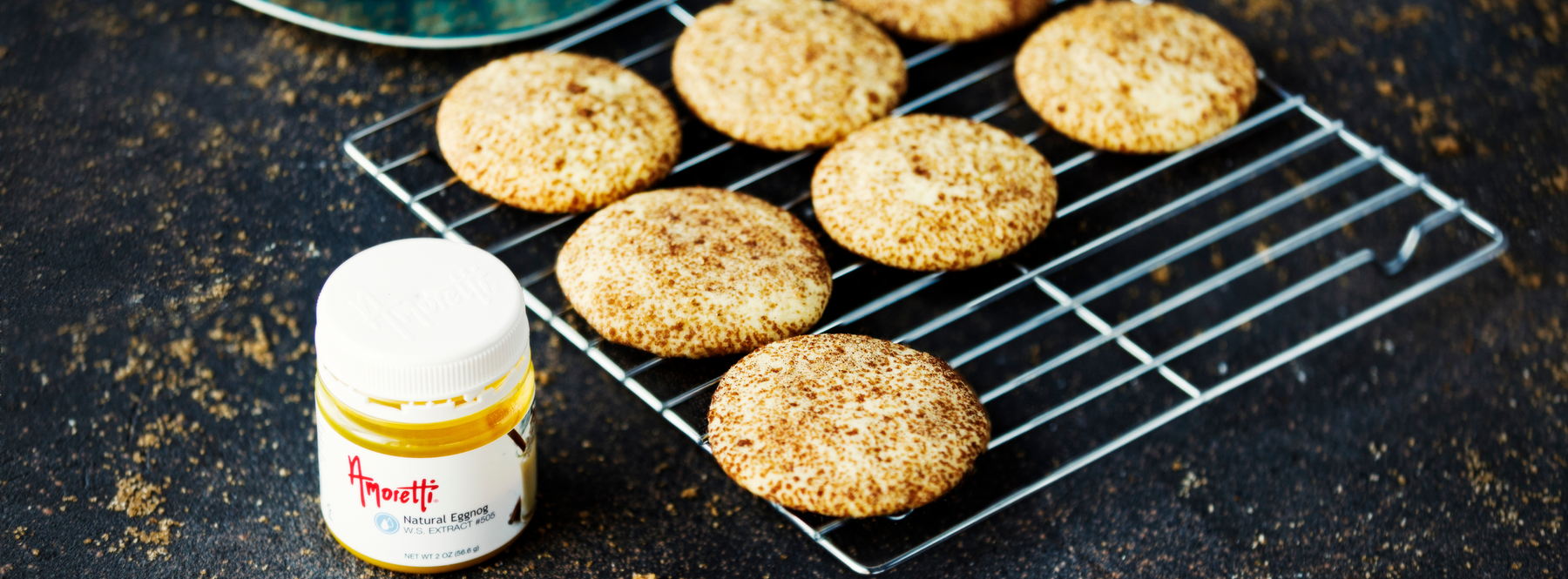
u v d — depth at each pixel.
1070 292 0.74
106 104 0.76
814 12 0.76
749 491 0.66
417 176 0.74
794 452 0.63
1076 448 0.70
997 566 0.67
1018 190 0.70
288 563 0.65
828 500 0.63
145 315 0.70
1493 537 0.68
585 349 0.66
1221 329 0.69
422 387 0.60
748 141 0.73
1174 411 0.68
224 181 0.74
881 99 0.74
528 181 0.70
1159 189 0.76
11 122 0.75
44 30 0.79
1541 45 0.84
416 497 0.62
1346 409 0.72
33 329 0.70
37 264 0.71
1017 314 0.74
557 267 0.68
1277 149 0.78
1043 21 0.81
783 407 0.64
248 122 0.76
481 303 0.61
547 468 0.68
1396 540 0.68
